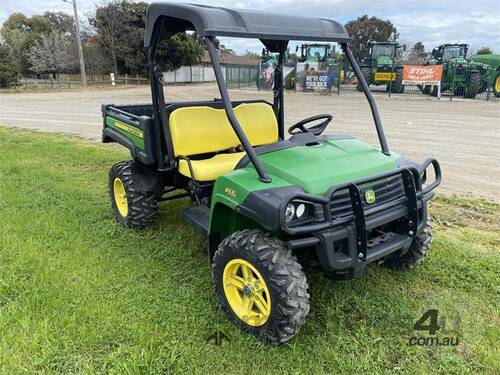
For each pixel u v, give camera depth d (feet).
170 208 14.92
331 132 29.78
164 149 11.66
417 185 8.96
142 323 8.46
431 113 40.91
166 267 10.86
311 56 65.21
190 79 124.88
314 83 66.64
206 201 11.03
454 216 14.49
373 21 165.89
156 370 7.33
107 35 113.91
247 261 7.98
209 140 11.86
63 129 33.45
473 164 21.48
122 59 118.32
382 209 8.21
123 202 13.61
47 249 11.62
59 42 119.24
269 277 7.62
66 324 8.40
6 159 21.63
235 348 7.93
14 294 9.49
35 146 25.13
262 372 7.39
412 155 23.27
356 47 142.72
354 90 70.28
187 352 7.72
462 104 49.34
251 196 7.61
